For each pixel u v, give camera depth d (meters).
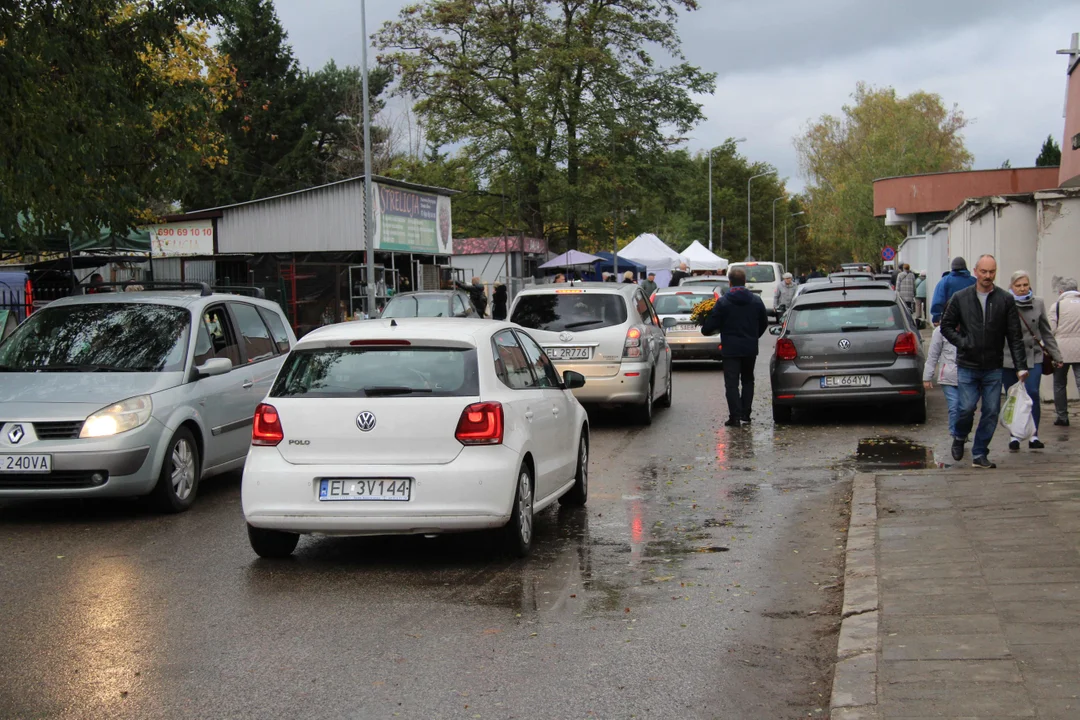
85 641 5.86
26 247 16.58
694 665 5.38
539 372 8.96
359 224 33.84
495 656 5.54
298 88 57.38
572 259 42.44
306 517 7.37
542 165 45.72
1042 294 15.30
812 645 5.70
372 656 5.56
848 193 71.06
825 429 14.26
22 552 8.07
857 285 15.59
